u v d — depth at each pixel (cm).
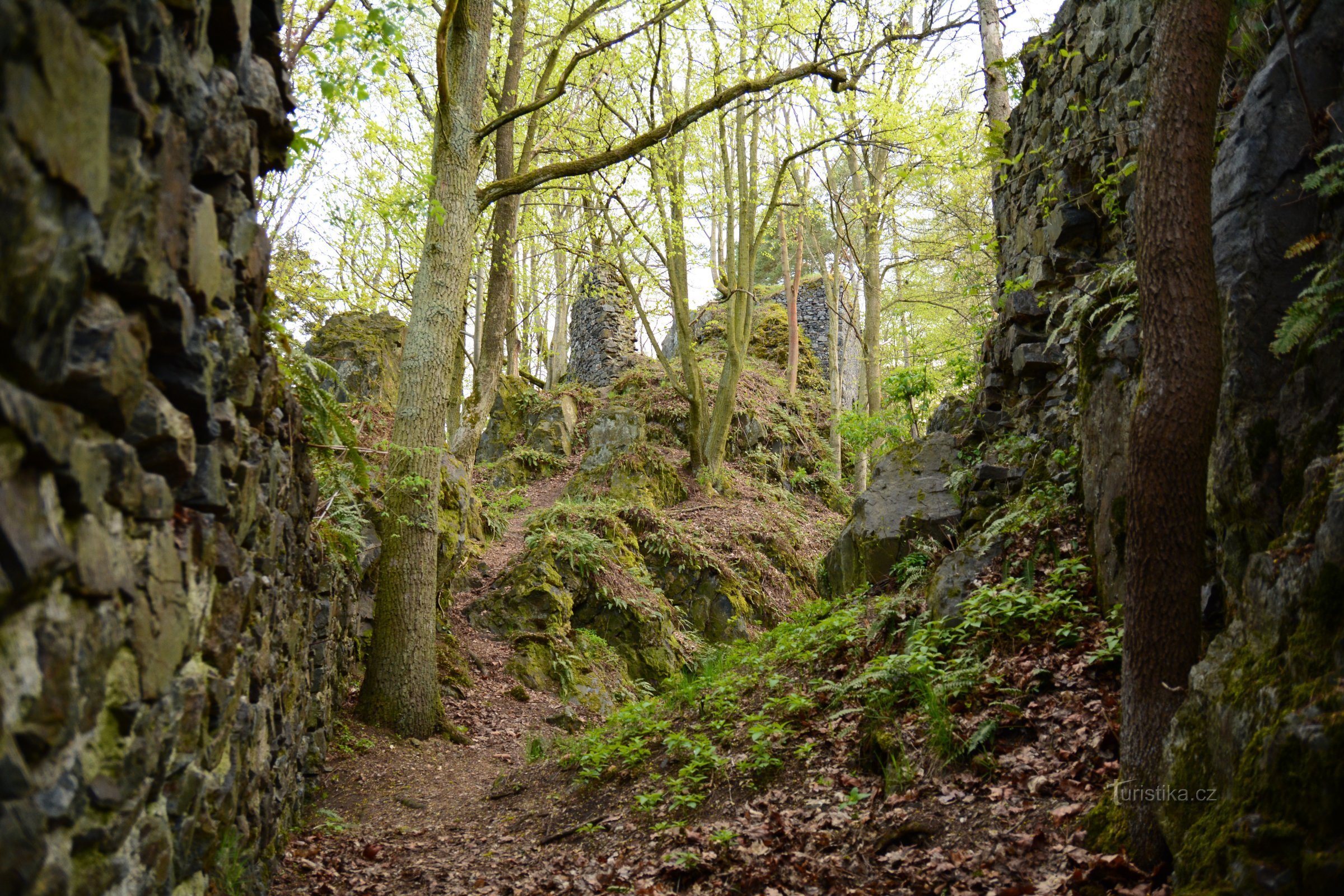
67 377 157
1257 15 429
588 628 1205
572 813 592
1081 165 709
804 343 2386
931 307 2186
